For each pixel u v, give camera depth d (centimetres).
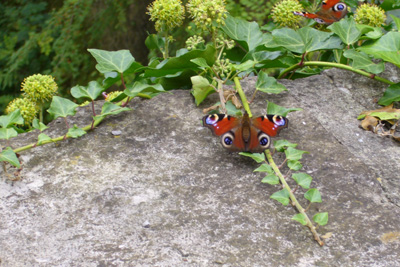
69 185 79
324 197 77
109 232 75
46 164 81
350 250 74
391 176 79
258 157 79
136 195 78
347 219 76
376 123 85
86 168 80
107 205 77
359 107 87
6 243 74
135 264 73
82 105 88
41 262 73
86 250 74
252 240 74
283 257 73
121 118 85
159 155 82
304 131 84
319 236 74
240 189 78
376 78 89
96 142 83
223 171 80
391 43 87
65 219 76
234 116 80
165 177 79
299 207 76
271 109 82
